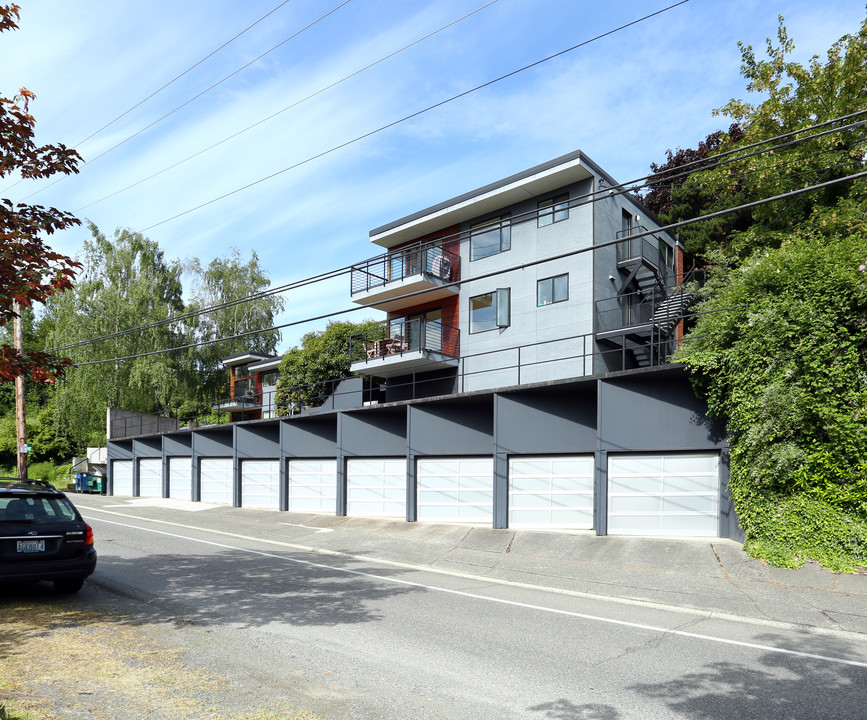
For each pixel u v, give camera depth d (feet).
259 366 134.72
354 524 66.33
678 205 113.39
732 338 45.78
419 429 65.62
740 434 44.93
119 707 17.34
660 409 50.08
